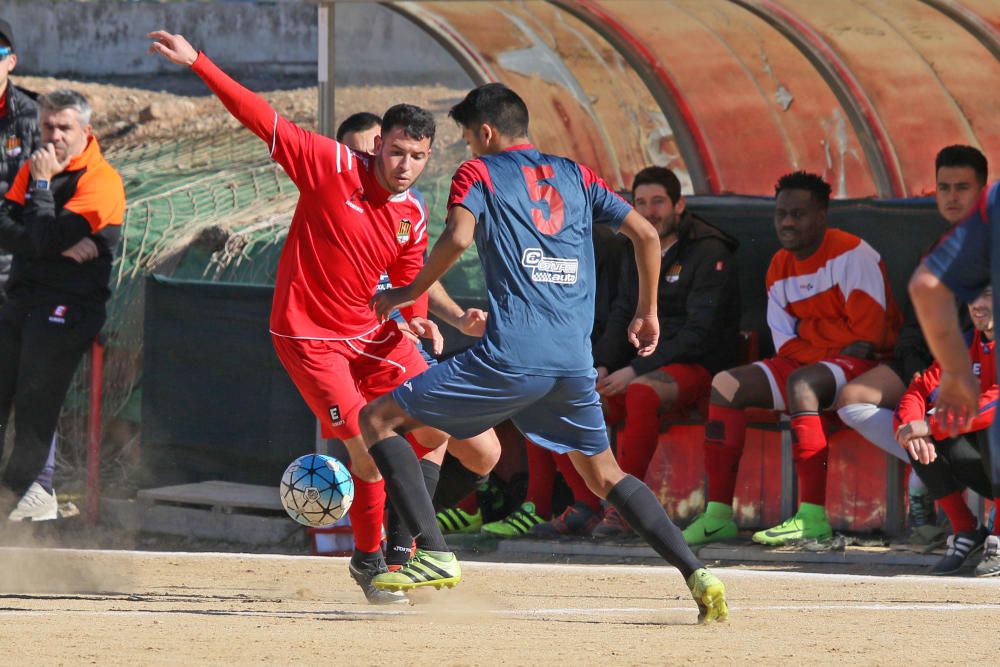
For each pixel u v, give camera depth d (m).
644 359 30.70
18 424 30.48
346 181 20.97
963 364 12.80
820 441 28.89
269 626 17.55
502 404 18.14
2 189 30.81
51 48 65.44
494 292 18.05
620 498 18.56
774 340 30.34
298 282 21.17
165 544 32.28
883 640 16.72
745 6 33.47
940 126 35.50
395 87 33.81
